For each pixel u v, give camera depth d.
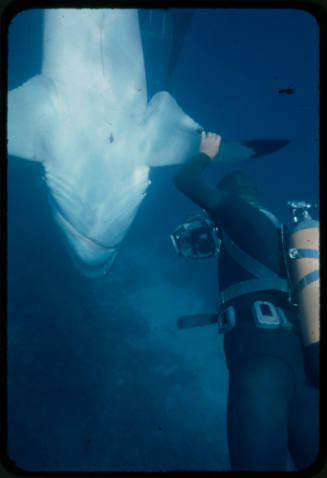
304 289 1.15
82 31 2.13
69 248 2.63
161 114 2.41
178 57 6.37
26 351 3.89
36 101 2.10
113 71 2.26
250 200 1.45
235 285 1.30
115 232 2.46
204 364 4.04
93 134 2.22
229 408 1.15
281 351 1.14
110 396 3.42
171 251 6.76
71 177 2.26
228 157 2.70
